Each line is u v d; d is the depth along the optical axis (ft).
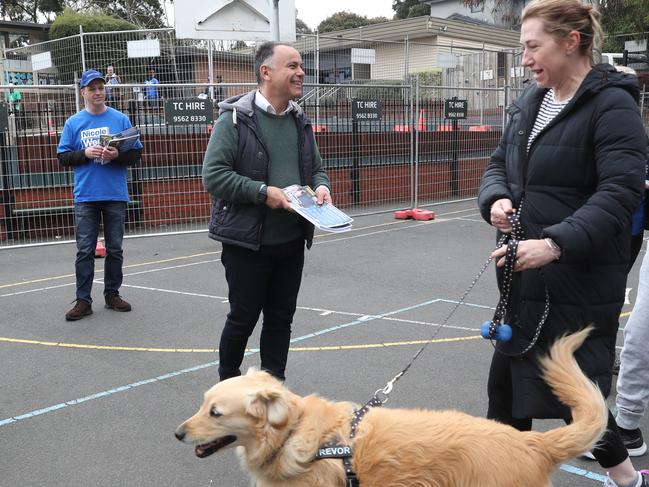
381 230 37.45
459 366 16.76
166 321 21.08
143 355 17.99
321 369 16.63
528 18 8.81
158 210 37.91
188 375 16.53
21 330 20.33
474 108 58.23
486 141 51.21
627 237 8.82
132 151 21.24
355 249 32.22
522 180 9.23
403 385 15.53
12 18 142.51
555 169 8.76
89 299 21.71
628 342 11.57
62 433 13.38
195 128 38.34
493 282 25.76
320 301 23.09
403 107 44.01
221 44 53.67
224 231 12.96
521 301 9.11
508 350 9.29
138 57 49.60
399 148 45.29
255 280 13.14
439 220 40.83
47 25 96.53
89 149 20.45
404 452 7.89
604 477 11.57
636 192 8.22
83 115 21.20
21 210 35.73
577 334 8.22
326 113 42.24
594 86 8.41
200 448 8.28
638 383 11.59
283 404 7.93
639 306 11.38
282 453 8.04
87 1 132.26
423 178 47.03
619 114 8.27
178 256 31.37
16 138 35.68
